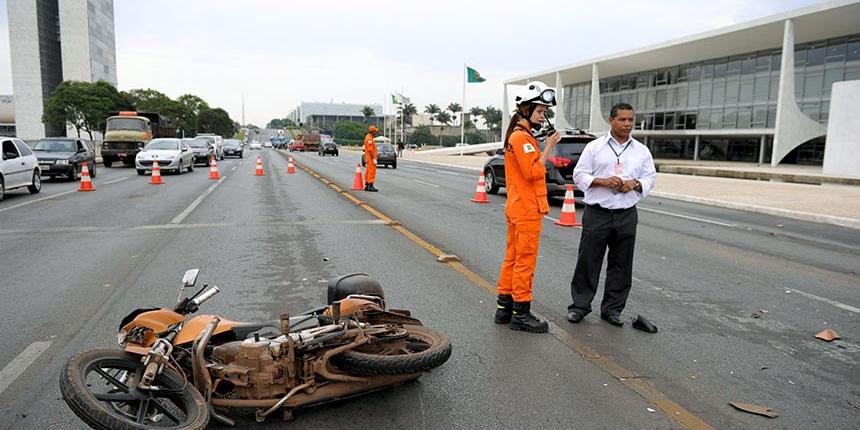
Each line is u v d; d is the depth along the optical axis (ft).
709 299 21.89
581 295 18.99
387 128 526.16
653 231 38.32
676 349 16.56
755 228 40.75
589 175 18.17
